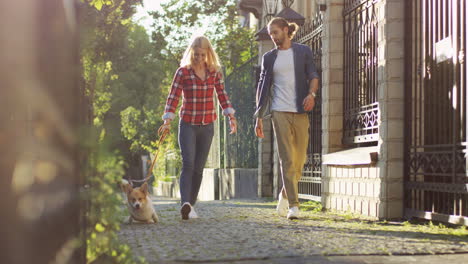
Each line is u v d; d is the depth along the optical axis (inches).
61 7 58.7
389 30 249.1
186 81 254.5
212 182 711.1
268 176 482.0
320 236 186.9
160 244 169.8
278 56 264.2
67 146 59.7
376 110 273.0
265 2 490.9
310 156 368.5
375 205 255.9
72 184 65.9
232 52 877.2
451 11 220.1
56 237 50.2
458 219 208.2
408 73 246.7
